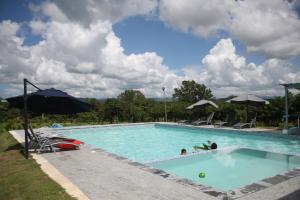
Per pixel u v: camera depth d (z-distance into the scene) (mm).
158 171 5945
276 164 8930
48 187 4949
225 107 20531
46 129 18188
